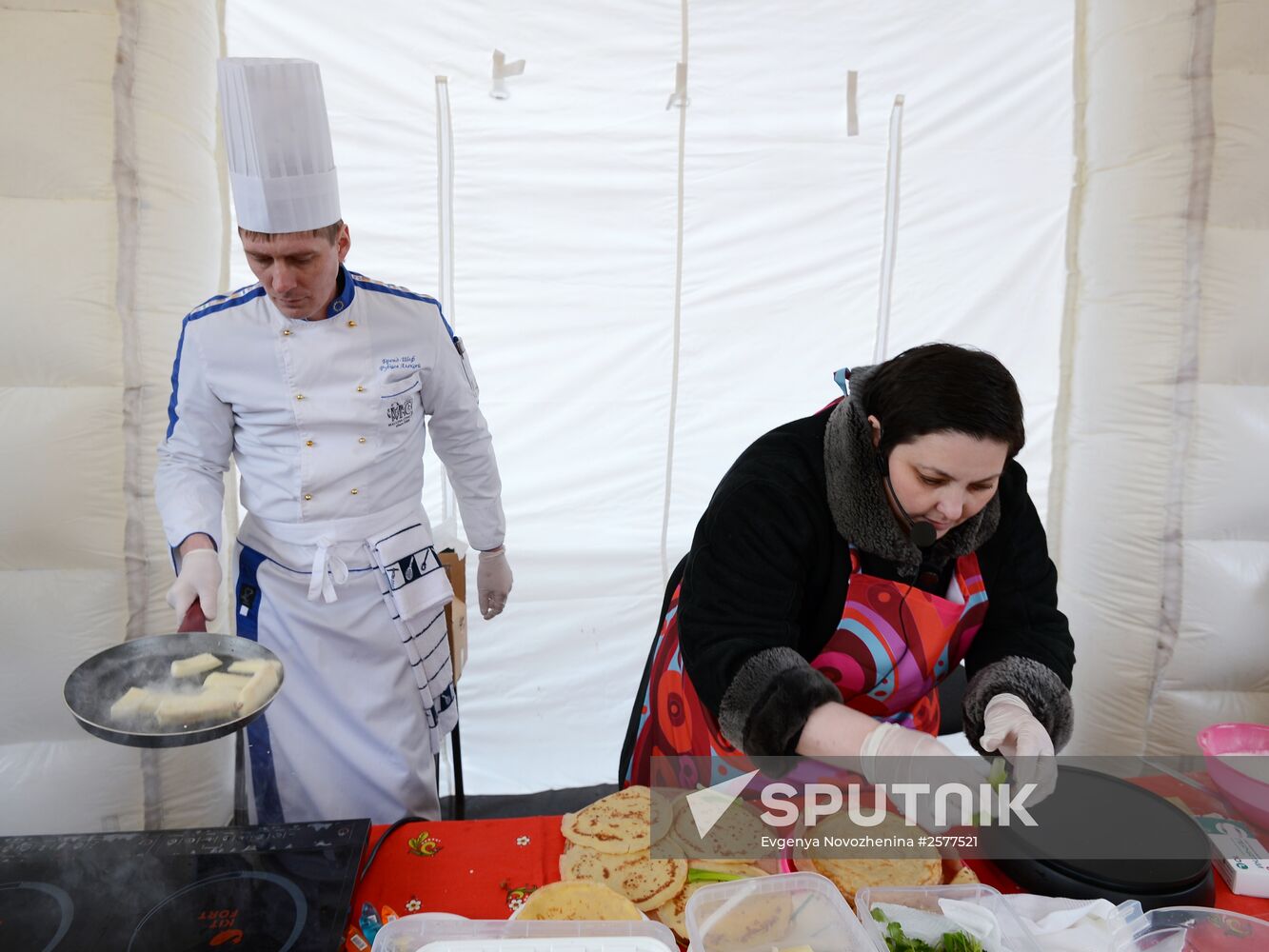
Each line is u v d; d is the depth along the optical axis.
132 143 2.01
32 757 2.16
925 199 2.54
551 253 2.48
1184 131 2.29
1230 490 2.37
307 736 1.76
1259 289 2.31
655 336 2.57
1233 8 2.24
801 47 2.41
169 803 2.26
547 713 2.73
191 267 2.13
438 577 1.84
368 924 0.98
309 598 1.70
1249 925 0.95
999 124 2.51
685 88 2.40
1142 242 2.38
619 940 0.90
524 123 2.38
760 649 1.14
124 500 2.11
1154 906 1.00
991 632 1.33
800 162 2.48
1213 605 2.42
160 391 2.11
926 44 2.45
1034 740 1.09
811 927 0.93
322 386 1.68
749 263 2.54
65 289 1.99
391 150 2.35
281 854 1.03
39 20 1.95
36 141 1.95
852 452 1.17
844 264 2.56
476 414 1.95
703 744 1.35
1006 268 2.61
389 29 2.29
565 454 2.62
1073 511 2.62
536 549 2.65
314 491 1.70
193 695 1.18
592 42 2.35
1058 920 0.96
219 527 1.70
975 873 1.09
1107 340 2.48
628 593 2.71
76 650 2.13
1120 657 2.53
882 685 1.29
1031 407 2.72
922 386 1.09
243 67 1.41
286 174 1.47
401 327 1.75
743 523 1.20
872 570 1.25
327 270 1.57
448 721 1.94
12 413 2.02
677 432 2.65
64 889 0.97
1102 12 2.41
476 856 1.10
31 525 2.05
